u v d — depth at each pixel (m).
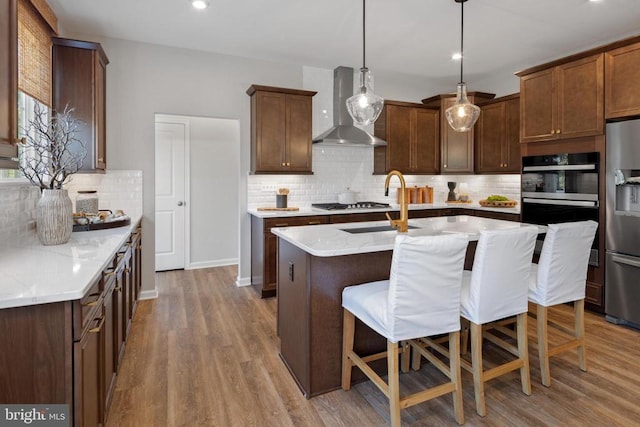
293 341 2.40
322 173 4.98
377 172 5.21
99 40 3.71
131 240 3.01
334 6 3.13
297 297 2.32
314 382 2.19
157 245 5.24
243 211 4.48
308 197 4.90
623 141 3.13
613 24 3.49
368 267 2.34
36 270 1.61
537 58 4.44
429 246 1.76
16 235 2.33
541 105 3.79
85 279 1.47
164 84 3.98
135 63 3.86
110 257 1.90
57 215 2.16
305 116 4.41
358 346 2.35
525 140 3.97
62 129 2.82
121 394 2.18
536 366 2.50
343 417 1.99
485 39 3.85
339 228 2.92
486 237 1.94
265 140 4.23
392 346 1.79
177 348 2.79
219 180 5.58
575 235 2.26
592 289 3.42
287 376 2.41
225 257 5.67
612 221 3.23
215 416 2.00
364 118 2.94
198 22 3.43
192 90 4.11
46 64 2.91
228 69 4.28
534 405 2.08
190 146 5.37
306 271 2.18
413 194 5.39
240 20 3.39
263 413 2.02
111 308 2.05
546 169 3.77
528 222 4.00
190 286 4.48
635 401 2.11
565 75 3.56
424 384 2.32
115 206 3.82
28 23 2.56
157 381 2.32
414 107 5.18
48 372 1.34
